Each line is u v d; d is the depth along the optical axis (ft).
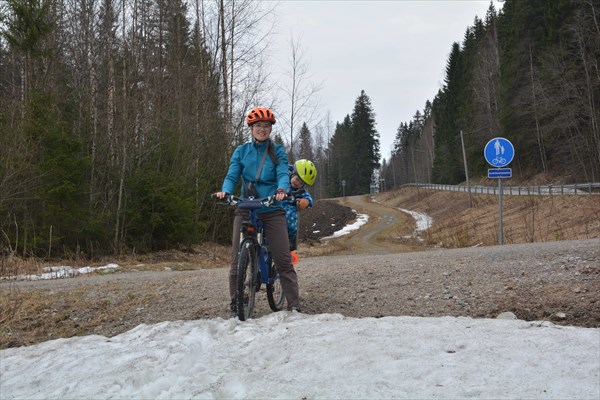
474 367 8.38
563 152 133.28
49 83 56.80
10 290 23.45
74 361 10.93
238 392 8.50
